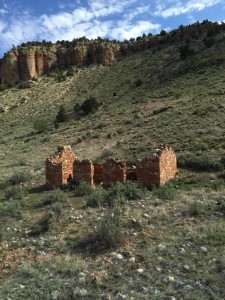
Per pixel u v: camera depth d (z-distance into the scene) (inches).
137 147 1174.3
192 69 2605.8
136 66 3789.4
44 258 410.0
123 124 1711.4
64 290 335.3
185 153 967.0
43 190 789.9
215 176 740.0
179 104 1752.0
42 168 1112.2
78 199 663.8
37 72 5167.3
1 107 3518.7
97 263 383.2
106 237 422.0
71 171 831.7
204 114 1384.1
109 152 1176.8
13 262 410.6
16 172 1060.5
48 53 5290.4
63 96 3604.8
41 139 1939.0
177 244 408.8
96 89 3457.2
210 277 333.1
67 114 2706.7
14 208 609.3
